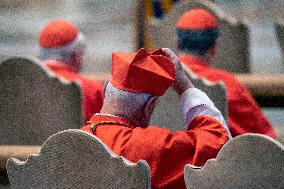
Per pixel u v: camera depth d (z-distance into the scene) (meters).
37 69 10.78
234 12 35.44
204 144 7.55
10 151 10.43
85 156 6.95
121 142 7.54
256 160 6.57
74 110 10.70
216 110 8.02
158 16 16.73
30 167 7.26
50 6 36.66
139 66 7.77
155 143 7.50
